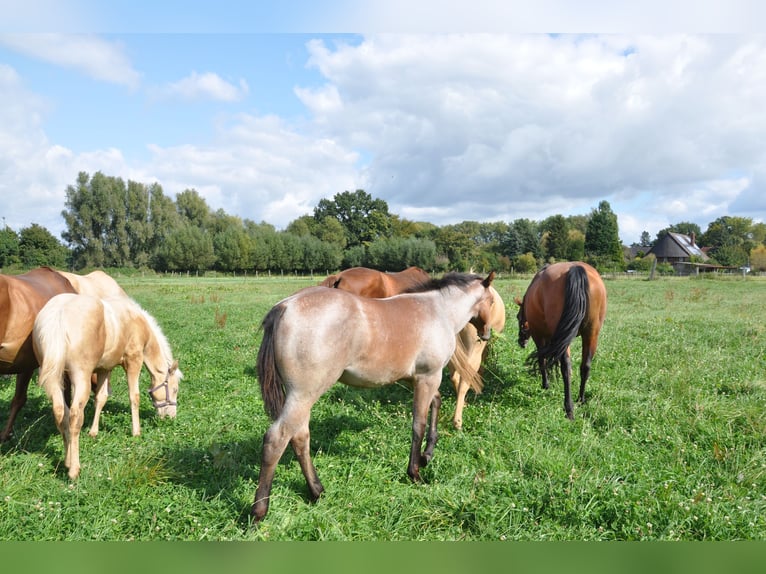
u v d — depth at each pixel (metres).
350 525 3.72
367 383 4.34
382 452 5.05
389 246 62.78
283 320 3.87
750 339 10.21
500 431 5.49
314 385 3.85
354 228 90.12
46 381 4.44
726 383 7.02
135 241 69.00
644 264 58.56
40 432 5.64
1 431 5.62
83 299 4.83
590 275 6.52
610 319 13.32
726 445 5.00
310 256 69.31
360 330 4.07
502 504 3.91
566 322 5.96
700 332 11.12
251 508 3.83
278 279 52.09
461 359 5.48
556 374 7.45
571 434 5.38
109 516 3.78
